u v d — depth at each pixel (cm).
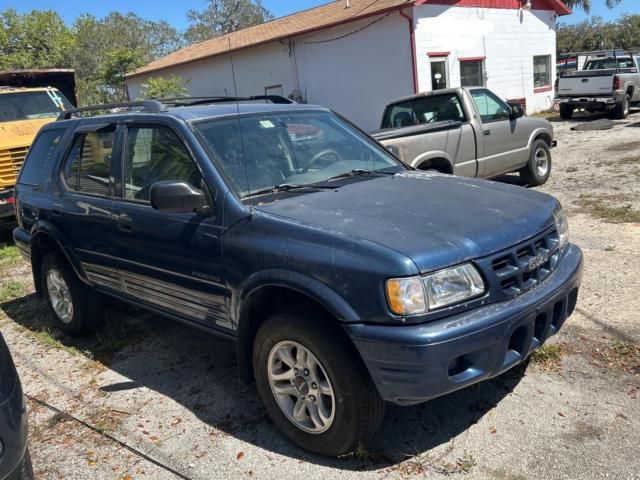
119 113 464
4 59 2684
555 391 362
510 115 923
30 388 442
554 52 2284
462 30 1886
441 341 271
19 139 927
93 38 3412
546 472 294
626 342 409
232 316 356
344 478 306
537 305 304
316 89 2042
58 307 537
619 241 620
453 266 284
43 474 336
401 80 1797
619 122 1703
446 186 382
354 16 1809
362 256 286
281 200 358
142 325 541
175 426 371
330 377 301
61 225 487
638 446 305
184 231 372
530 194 373
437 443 327
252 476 315
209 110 415
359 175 413
